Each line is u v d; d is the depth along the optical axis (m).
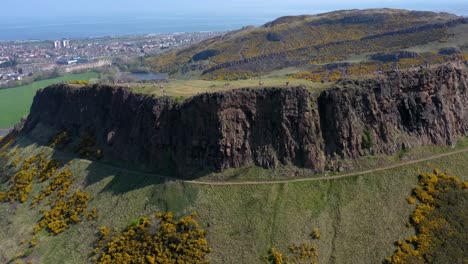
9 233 89.38
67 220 86.62
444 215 71.88
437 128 84.75
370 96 83.31
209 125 84.81
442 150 83.62
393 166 80.12
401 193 75.75
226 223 74.50
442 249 67.38
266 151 82.19
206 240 72.56
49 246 82.12
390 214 72.75
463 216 71.56
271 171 80.88
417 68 90.56
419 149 82.88
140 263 71.75
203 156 84.88
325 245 69.62
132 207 82.50
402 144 82.81
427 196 74.81
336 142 81.38
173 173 86.94
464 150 84.00
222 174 82.31
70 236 82.69
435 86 86.12
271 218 73.75
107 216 83.12
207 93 85.38
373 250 68.25
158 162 90.12
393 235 69.88
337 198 75.81
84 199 89.44
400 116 84.69
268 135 82.81
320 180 78.75
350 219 72.62
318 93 84.12
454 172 79.81
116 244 76.19
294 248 69.25
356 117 82.56
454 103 87.94
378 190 76.38
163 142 90.25
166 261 70.69
